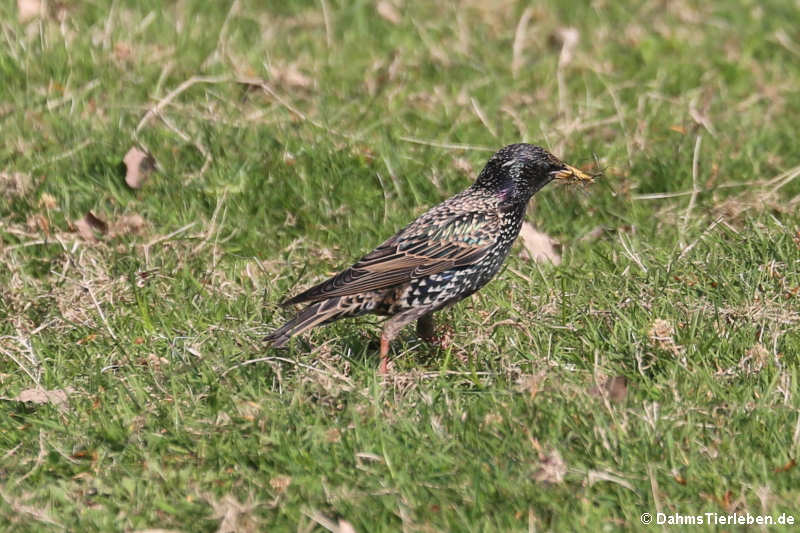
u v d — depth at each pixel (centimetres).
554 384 996
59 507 904
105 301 1179
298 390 1005
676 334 1072
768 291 1152
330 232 1306
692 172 1405
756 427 945
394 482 905
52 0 1745
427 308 1083
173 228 1307
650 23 1867
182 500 895
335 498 891
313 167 1390
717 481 887
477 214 1087
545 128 1514
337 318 1063
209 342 1098
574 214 1367
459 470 911
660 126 1527
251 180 1366
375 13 1839
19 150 1405
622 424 947
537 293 1194
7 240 1280
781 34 1819
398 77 1652
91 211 1311
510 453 927
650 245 1282
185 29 1697
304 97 1586
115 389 1034
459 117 1552
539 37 1803
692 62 1742
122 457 949
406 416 980
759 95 1647
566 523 854
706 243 1250
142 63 1600
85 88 1532
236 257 1270
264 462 934
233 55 1661
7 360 1089
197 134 1445
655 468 902
